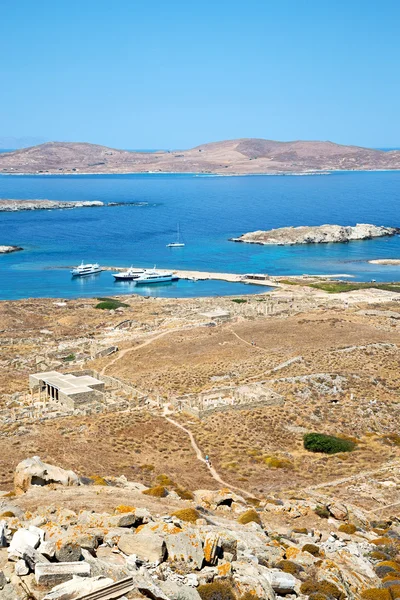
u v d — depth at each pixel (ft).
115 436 240.94
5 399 292.20
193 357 363.15
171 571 85.25
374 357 344.69
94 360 367.25
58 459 211.82
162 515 118.21
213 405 273.95
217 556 93.09
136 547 88.38
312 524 145.07
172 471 207.62
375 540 132.05
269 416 267.39
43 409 273.75
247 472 209.87
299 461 223.51
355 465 217.97
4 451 217.77
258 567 94.68
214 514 135.64
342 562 111.04
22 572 75.61
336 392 296.51
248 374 322.55
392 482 196.75
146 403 287.69
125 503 125.90
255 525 122.11
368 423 266.77
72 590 71.67
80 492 133.59
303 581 96.53
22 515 112.16
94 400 284.00
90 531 92.94
